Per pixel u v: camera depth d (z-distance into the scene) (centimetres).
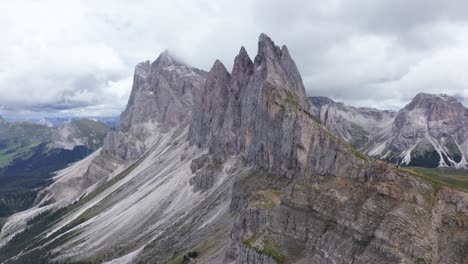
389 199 11600
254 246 13700
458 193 10850
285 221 14100
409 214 10812
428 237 10300
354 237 11538
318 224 13075
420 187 11438
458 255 9606
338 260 11425
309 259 12406
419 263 9875
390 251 10356
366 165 13412
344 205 12656
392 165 12875
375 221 11381
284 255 12850
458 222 10194
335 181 14050
